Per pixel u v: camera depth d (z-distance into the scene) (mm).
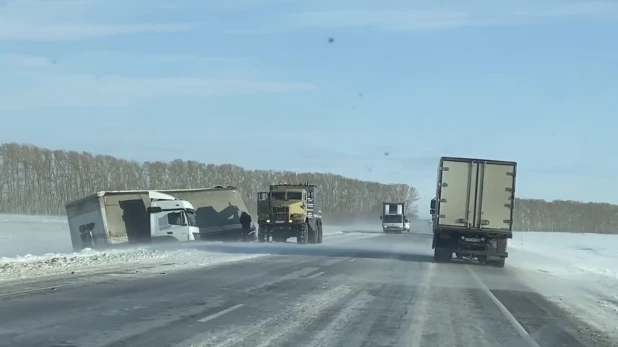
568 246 63906
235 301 13945
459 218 28109
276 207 43969
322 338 10164
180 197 40094
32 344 9078
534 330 11984
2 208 98375
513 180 28062
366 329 11125
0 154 99438
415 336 10688
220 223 41062
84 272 19562
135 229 35469
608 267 34156
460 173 28156
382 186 158875
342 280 19281
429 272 23734
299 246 40531
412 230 118562
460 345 10125
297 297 14984
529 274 26266
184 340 9625
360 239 59781
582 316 14516
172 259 25641
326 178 146500
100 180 108562
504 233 27984
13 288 15258
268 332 10492
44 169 102875
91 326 10547
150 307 12711
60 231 57750
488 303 15547
